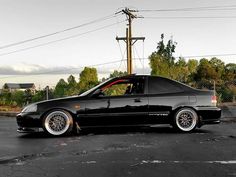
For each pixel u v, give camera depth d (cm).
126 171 480
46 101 840
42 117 826
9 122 1244
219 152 600
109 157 568
